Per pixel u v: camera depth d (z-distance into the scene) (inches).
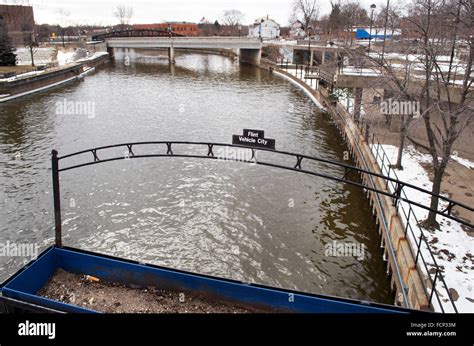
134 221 787.4
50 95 1985.7
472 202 677.3
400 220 601.0
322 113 1652.3
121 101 1856.5
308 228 765.3
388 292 598.2
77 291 513.3
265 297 466.3
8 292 444.8
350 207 848.9
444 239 568.1
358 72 1018.7
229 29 6481.3
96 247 706.2
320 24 5002.5
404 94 651.5
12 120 1503.4
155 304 490.6
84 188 923.4
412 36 791.7
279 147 1227.2
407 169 823.1
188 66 3356.3
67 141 1261.1
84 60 2967.5
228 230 755.4
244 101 1886.1
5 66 2502.5
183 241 722.2
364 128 1109.7
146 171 1017.5
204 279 491.8
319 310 438.9
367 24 2839.6
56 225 570.3
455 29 573.6
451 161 842.8
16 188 924.6
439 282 477.1
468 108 560.4
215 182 957.8
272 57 3233.3
